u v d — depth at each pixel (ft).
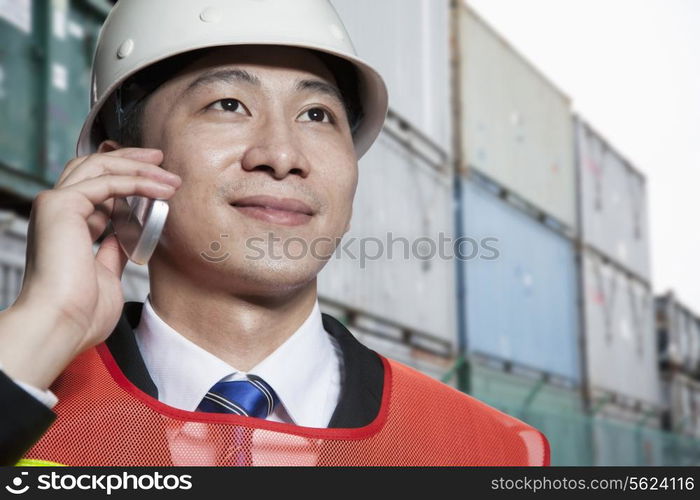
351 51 5.53
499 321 46.14
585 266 57.93
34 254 4.37
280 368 4.97
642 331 66.59
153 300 5.21
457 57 46.85
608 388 58.03
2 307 19.17
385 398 5.28
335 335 5.65
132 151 4.80
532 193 52.90
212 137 4.74
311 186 4.80
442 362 40.24
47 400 4.17
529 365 48.44
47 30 21.86
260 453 4.70
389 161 37.65
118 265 4.92
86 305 4.32
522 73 54.75
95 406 4.77
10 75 20.67
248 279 4.68
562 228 56.65
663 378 69.97
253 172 4.70
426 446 5.23
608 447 33.73
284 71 4.92
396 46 39.81
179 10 5.18
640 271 69.00
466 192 44.96
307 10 5.29
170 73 4.98
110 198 4.66
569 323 54.80
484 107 48.85
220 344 5.00
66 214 4.41
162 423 4.71
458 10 47.80
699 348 77.30
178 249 4.85
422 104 41.63
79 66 23.04
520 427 5.91
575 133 60.95
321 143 4.94
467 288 43.39
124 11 5.54
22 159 20.63
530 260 51.39
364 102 5.96
